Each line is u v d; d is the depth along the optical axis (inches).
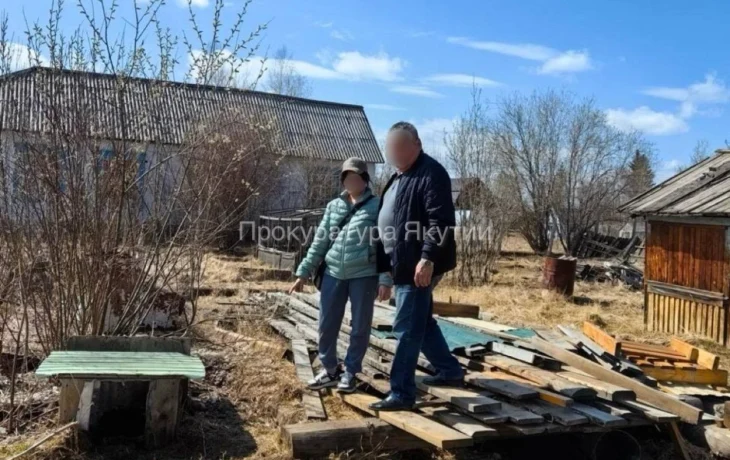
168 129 211.5
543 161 1039.0
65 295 191.0
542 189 1036.5
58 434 153.9
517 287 565.9
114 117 194.9
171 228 215.8
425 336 181.8
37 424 167.3
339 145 1064.8
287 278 530.3
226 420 180.7
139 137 198.7
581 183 1045.8
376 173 1074.1
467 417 160.4
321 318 193.2
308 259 193.6
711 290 365.4
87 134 187.5
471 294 511.5
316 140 1045.2
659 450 181.5
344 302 192.5
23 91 187.0
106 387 168.4
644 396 183.6
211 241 245.3
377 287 189.6
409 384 167.3
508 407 163.9
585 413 162.2
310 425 160.9
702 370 222.2
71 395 158.2
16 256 184.2
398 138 164.9
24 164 183.0
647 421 170.7
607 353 203.9
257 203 669.9
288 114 1084.5
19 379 190.9
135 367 155.1
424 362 197.3
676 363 228.8
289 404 187.0
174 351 177.9
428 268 156.6
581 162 1042.7
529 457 179.8
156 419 157.4
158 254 208.7
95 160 188.9
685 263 386.3
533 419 155.3
